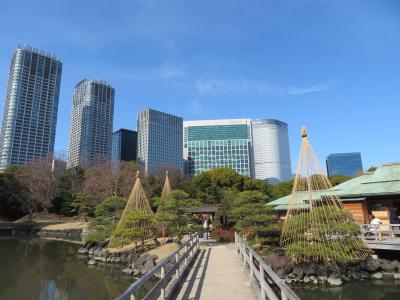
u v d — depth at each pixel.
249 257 11.20
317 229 14.98
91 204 52.12
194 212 38.22
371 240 17.81
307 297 13.91
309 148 16.39
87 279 18.34
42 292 15.72
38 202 53.28
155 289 6.57
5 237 42.88
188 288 9.70
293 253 15.52
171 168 59.16
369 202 22.58
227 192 40.56
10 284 17.36
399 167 24.55
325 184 16.09
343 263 15.96
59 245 34.28
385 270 16.47
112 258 22.73
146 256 19.77
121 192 50.31
